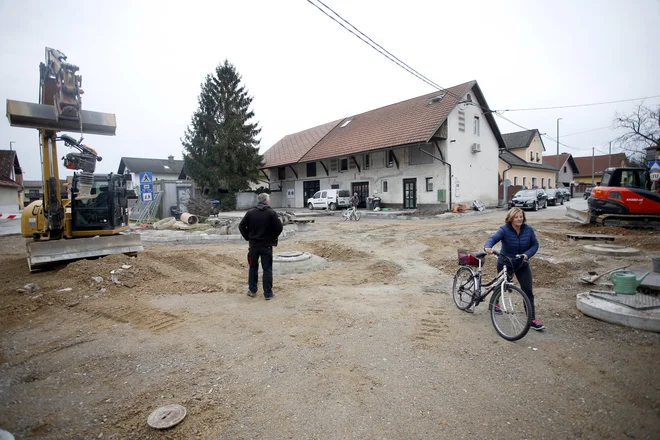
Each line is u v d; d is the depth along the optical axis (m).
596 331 4.90
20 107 7.81
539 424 3.05
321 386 3.67
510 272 5.09
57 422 3.18
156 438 2.95
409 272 8.66
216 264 9.38
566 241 12.07
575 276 7.65
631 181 14.98
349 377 3.83
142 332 5.09
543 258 9.35
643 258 9.24
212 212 23.47
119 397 3.54
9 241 15.59
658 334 4.72
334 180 33.28
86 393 3.63
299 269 8.94
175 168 57.78
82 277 7.13
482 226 16.64
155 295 6.73
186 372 3.99
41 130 8.26
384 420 3.13
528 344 4.56
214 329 5.17
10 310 5.82
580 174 67.94
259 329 5.15
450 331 5.02
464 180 26.53
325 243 12.45
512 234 4.98
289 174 38.75
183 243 13.21
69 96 8.18
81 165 8.84
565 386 3.62
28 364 4.22
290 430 3.01
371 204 28.17
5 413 3.31
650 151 26.16
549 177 46.78
